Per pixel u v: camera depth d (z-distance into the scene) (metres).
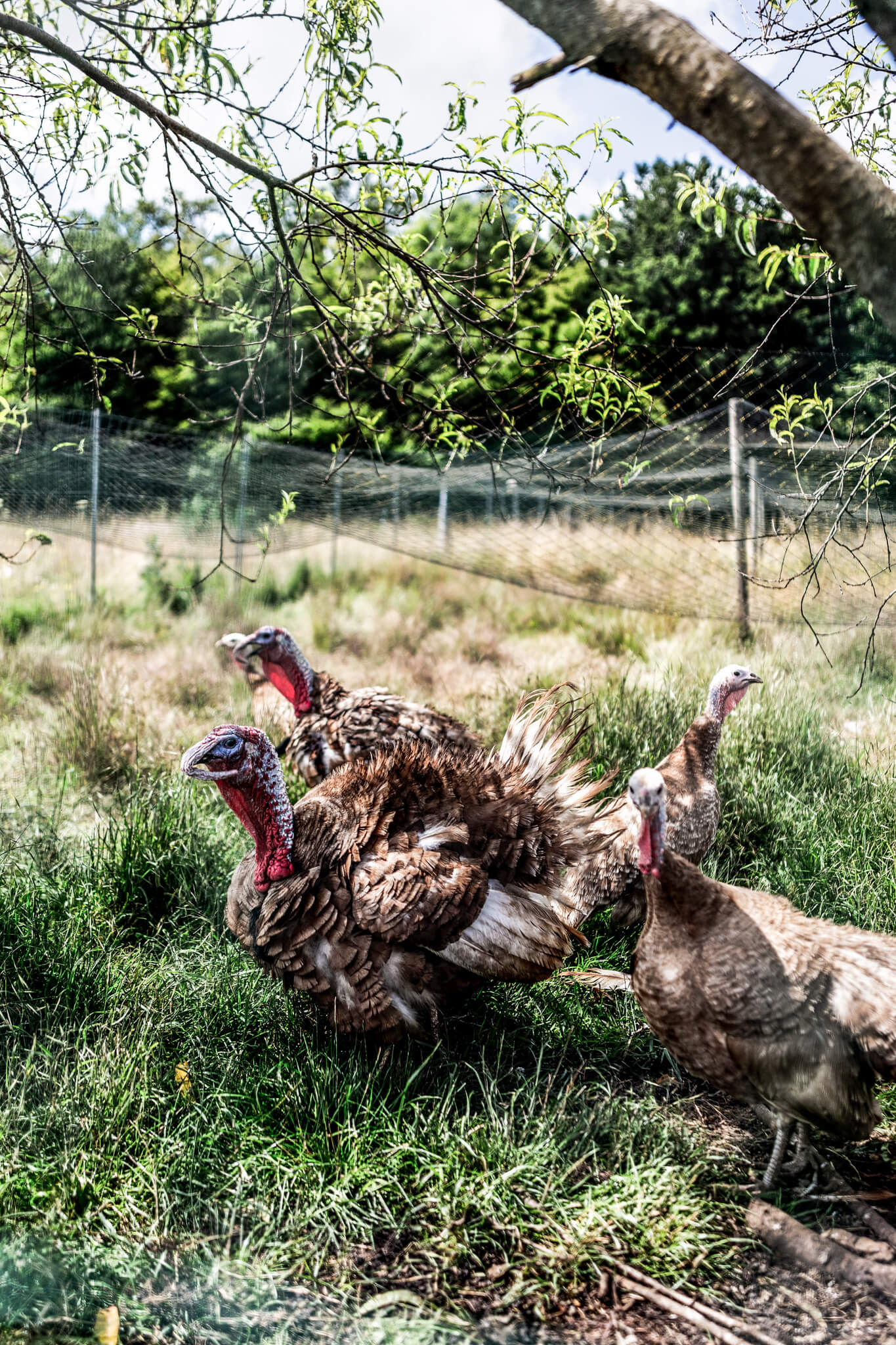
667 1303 2.81
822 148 1.98
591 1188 3.14
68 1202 3.05
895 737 6.72
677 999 3.18
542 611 11.57
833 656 8.27
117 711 7.00
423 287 3.89
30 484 11.30
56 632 9.89
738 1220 3.16
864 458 4.19
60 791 5.93
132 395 13.34
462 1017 4.01
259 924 3.71
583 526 11.04
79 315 11.05
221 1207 3.12
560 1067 3.88
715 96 2.01
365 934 3.56
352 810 3.74
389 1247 3.02
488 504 12.16
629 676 8.01
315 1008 3.95
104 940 4.47
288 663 5.61
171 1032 3.89
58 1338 2.66
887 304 2.04
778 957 3.08
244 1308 2.76
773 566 9.32
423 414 4.36
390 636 10.49
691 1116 3.69
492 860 3.76
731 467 9.17
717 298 14.02
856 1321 2.78
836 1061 3.00
